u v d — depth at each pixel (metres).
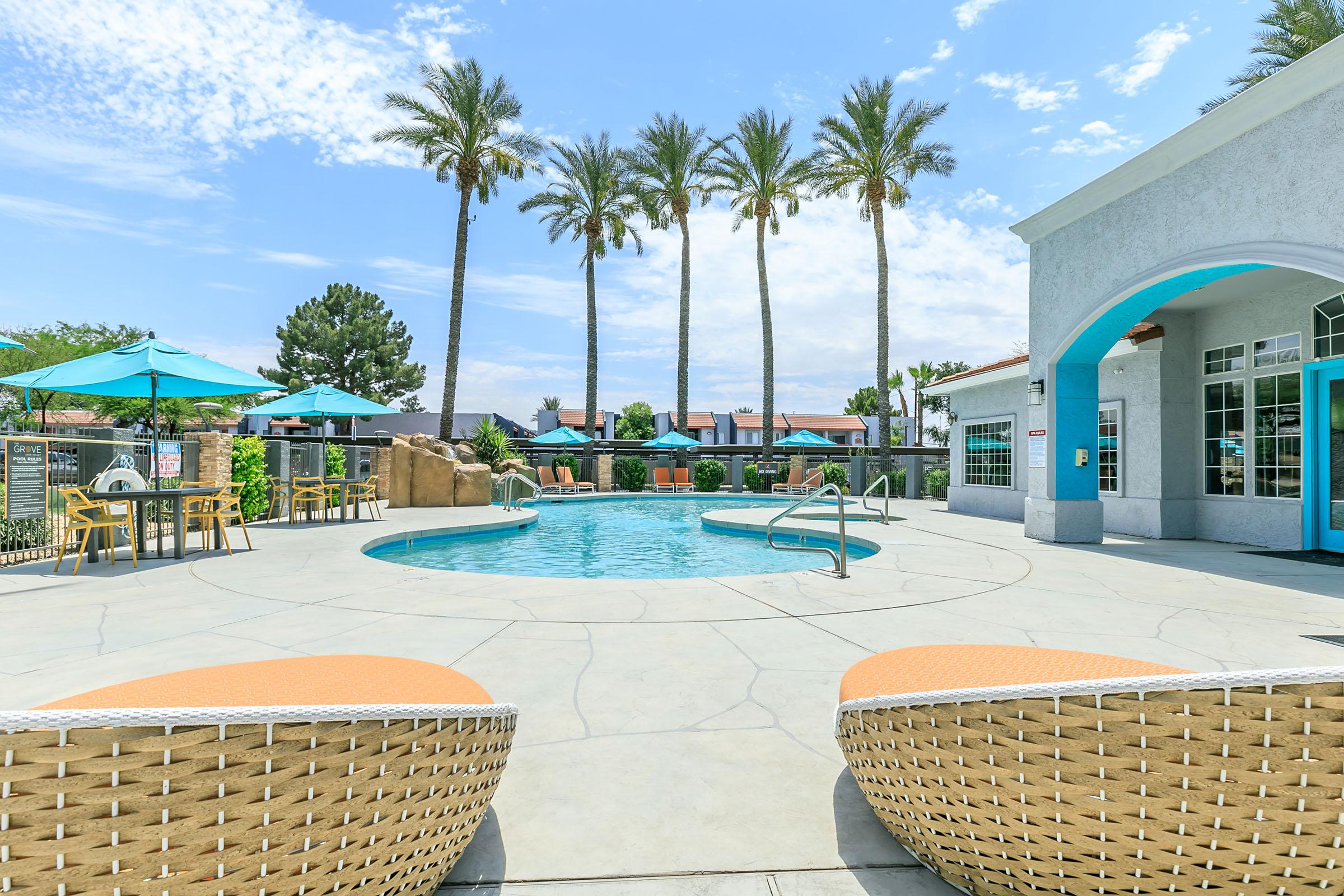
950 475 16.52
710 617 4.91
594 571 8.67
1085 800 1.36
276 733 1.18
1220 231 6.97
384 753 1.34
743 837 2.12
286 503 13.55
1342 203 5.76
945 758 1.58
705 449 33.44
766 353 26.36
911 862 1.99
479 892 1.83
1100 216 8.75
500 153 23.05
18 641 4.22
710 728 2.96
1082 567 7.34
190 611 5.06
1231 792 1.23
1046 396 9.90
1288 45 14.40
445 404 23.02
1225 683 1.21
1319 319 8.80
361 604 5.31
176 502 7.74
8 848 0.99
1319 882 1.25
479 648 4.10
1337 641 4.38
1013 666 2.20
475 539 11.77
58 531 8.98
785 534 11.63
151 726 1.06
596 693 3.38
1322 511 8.72
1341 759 1.17
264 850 1.19
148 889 1.08
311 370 40.69
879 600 5.54
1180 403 10.55
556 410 50.06
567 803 2.32
